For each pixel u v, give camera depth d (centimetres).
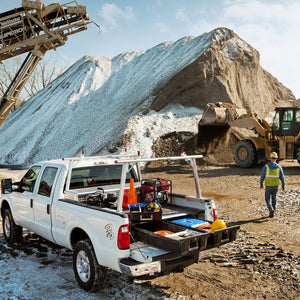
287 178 1527
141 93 3703
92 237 423
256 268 501
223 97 3123
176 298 407
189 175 1791
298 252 562
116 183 587
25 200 607
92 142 3084
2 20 2195
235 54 3697
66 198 511
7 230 679
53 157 3378
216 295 416
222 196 1185
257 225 757
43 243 658
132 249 405
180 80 3238
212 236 422
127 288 437
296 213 858
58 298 407
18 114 5438
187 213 504
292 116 1780
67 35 2198
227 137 2462
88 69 5425
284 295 411
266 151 1903
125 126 2808
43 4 2138
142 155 2419
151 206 470
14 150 4103
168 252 407
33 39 2211
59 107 4656
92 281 416
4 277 476
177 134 2592
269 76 4297
